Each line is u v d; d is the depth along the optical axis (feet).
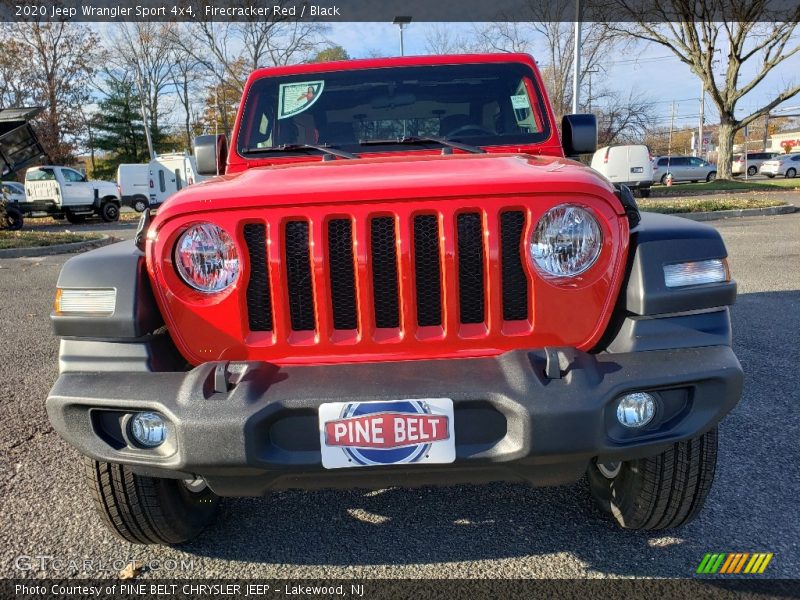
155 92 168.66
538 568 8.24
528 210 7.12
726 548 8.48
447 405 6.64
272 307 7.28
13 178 79.87
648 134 139.64
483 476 7.04
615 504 8.88
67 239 49.47
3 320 22.59
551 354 6.85
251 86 11.82
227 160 11.59
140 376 7.12
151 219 7.91
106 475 8.01
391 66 11.75
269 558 8.67
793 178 137.90
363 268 7.15
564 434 6.55
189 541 9.09
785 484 10.00
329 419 6.66
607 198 7.22
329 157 10.75
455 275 7.16
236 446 6.57
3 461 11.48
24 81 140.56
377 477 6.95
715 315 7.38
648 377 6.77
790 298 21.93
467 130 11.51
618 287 7.38
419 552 8.70
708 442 7.87
